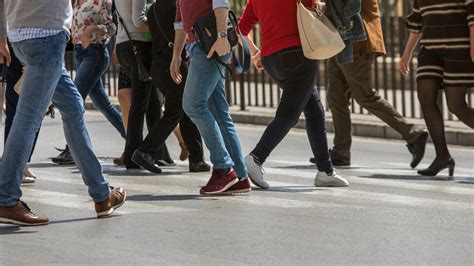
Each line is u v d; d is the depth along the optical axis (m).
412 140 16.80
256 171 13.93
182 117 15.70
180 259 9.90
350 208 12.59
